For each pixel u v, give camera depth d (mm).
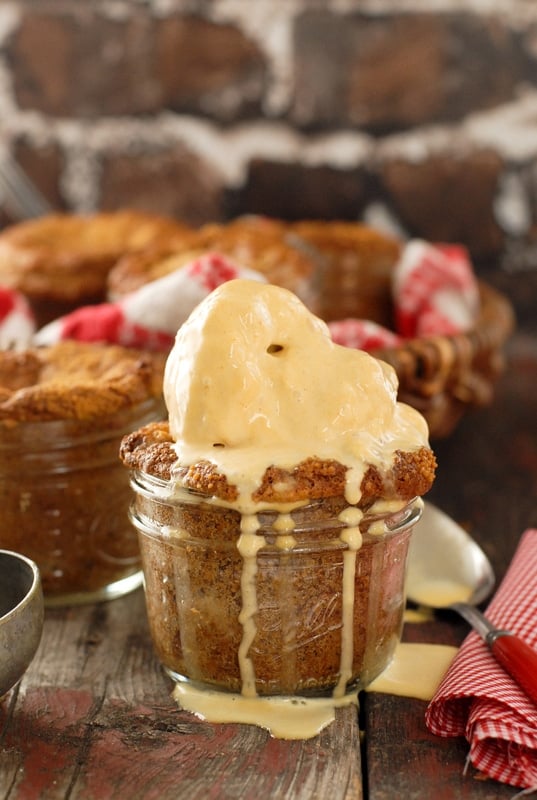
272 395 610
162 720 615
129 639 663
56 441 670
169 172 1123
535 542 695
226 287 618
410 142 1108
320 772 590
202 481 600
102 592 691
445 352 791
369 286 900
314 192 1122
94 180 1129
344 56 1088
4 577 635
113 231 924
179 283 745
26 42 1099
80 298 877
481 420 924
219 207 1127
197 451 610
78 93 1111
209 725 612
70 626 672
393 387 627
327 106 1102
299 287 837
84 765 595
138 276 828
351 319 895
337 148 1113
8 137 1123
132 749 601
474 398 833
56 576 683
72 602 688
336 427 609
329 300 895
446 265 881
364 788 595
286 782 586
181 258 842
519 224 1122
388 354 774
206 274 745
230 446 608
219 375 605
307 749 600
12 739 607
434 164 1109
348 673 621
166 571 623
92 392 669
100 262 881
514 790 583
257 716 615
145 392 685
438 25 1074
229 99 1107
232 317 609
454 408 837
